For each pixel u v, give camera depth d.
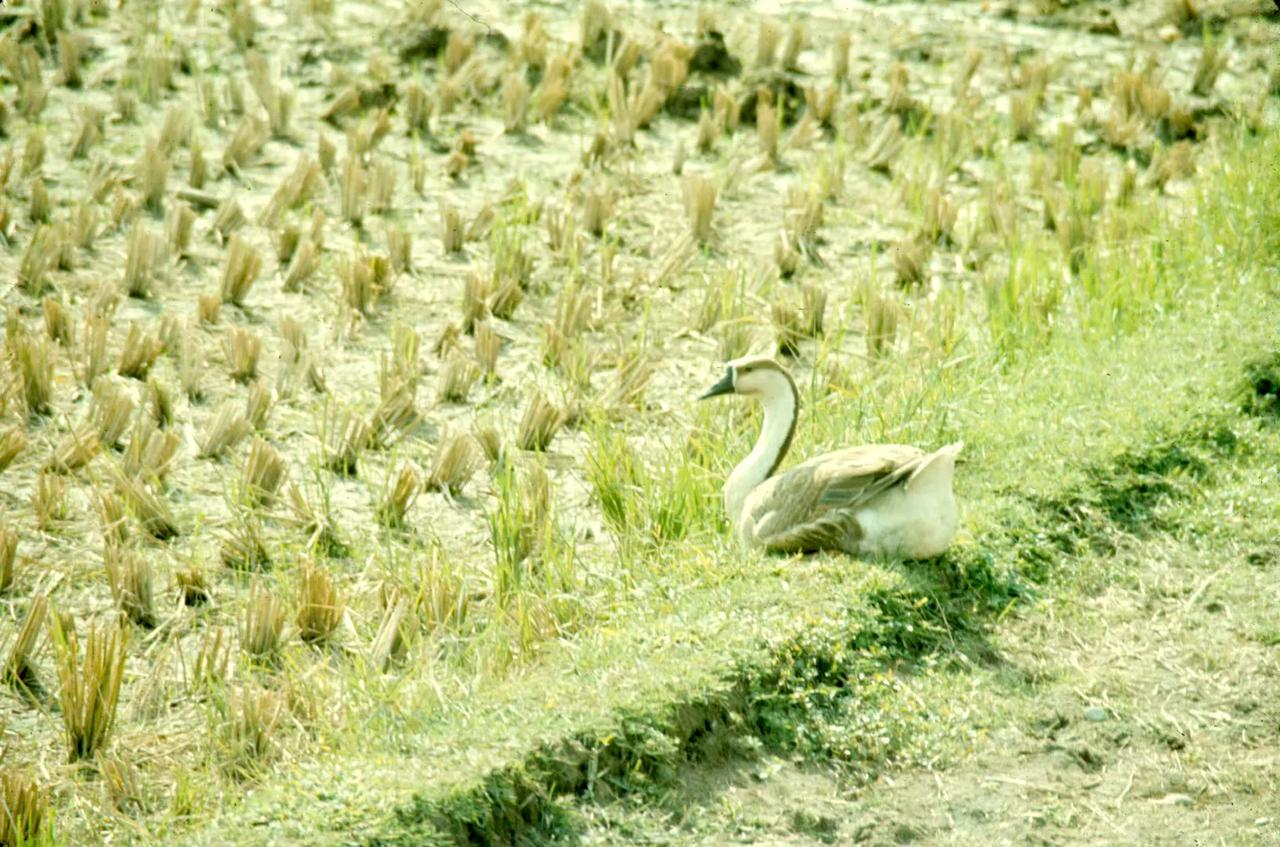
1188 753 9.72
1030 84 21.38
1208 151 19.77
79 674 9.98
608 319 15.61
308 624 10.80
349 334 15.12
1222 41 23.47
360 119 19.78
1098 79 22.06
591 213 17.41
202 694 10.11
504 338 15.38
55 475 12.12
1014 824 9.05
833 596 10.52
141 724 9.81
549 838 8.67
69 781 9.23
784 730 9.62
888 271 17.00
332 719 9.71
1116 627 11.00
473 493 12.89
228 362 14.36
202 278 16.08
